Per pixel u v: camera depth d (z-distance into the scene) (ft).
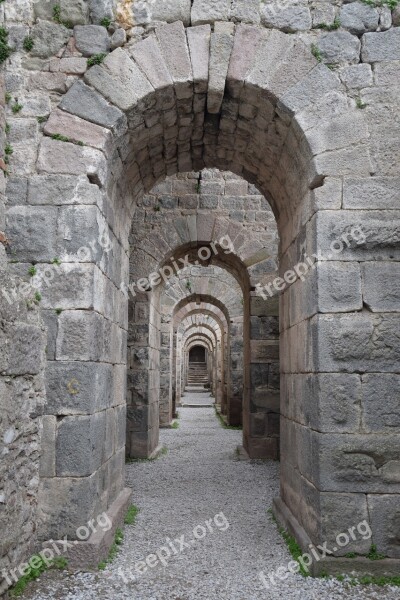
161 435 44.88
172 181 35.78
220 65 16.51
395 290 15.29
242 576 14.57
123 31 16.67
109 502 17.98
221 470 29.58
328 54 16.47
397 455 14.73
